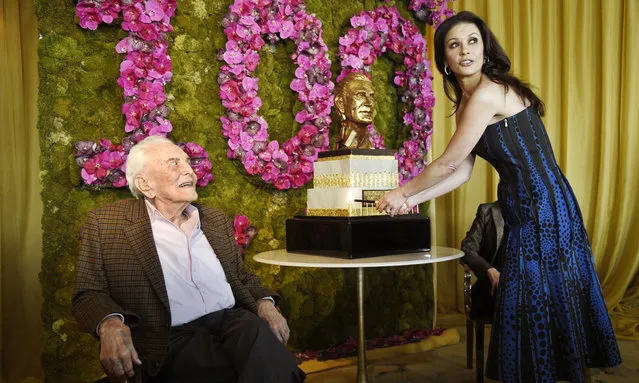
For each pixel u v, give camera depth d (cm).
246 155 323
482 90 205
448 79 235
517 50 477
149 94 291
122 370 172
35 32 282
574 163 495
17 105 280
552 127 491
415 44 385
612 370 317
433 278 408
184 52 311
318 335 356
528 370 199
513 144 205
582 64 491
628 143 495
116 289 196
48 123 279
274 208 341
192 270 207
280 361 183
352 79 288
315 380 306
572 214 205
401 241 271
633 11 495
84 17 280
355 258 254
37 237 281
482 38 217
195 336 195
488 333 402
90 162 279
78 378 283
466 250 310
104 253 199
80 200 284
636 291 484
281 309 343
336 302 363
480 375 287
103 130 289
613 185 501
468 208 472
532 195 204
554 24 489
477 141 207
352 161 268
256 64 326
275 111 340
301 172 341
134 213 207
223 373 188
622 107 497
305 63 342
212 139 320
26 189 280
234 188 327
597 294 206
